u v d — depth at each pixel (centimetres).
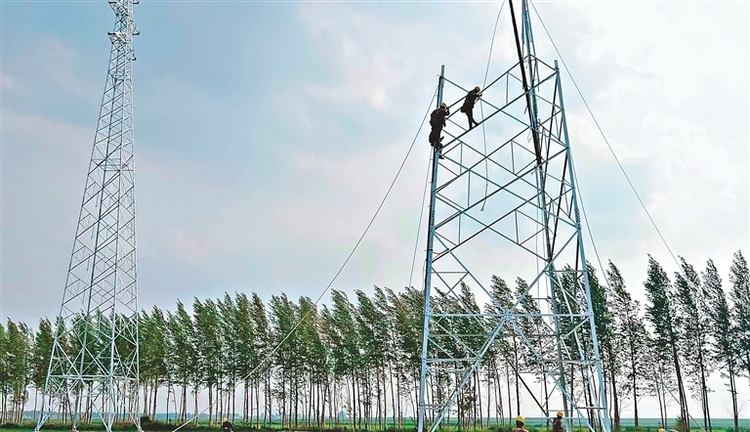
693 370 6144
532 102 2228
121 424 7088
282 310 7612
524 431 1912
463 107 2150
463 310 6538
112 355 4697
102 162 4991
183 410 7862
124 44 5275
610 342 6300
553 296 2352
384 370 7281
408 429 7031
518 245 2105
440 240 2119
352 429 7381
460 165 2141
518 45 2125
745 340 5888
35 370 8038
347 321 7288
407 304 7212
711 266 6119
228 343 7681
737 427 5909
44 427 7269
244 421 7669
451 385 6838
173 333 7919
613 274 6475
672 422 7106
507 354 6694
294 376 7569
